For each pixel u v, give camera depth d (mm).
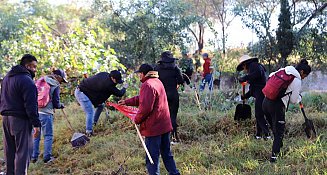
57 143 7750
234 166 5891
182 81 7219
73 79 9891
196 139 7484
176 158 6371
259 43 15773
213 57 10156
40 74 9656
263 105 6215
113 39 17188
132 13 16906
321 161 5641
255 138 7141
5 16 23703
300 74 6105
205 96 9953
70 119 9023
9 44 10938
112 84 7320
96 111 8344
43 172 6445
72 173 6355
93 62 9766
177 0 17109
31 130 5496
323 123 7621
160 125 5180
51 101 6824
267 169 5645
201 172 5750
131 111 5965
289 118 7840
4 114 5375
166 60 7094
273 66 15789
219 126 7770
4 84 5410
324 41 15258
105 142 7395
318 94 9734
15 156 5445
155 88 5070
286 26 15219
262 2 16891
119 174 5996
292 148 6336
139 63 16828
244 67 7094
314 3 15414
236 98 9562
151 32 16656
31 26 10328
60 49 9898
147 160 5250
